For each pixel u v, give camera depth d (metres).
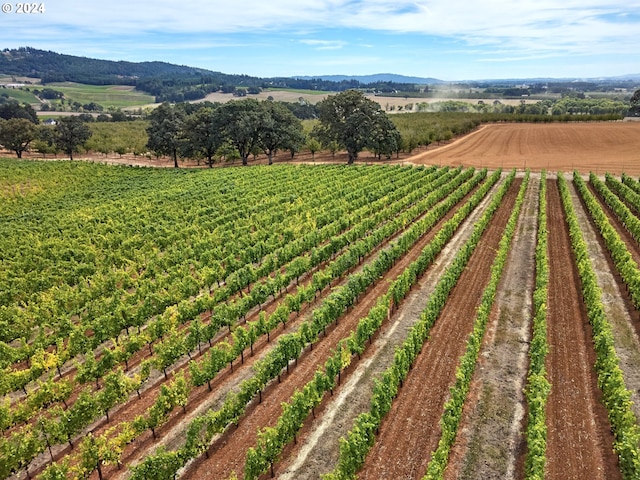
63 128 113.19
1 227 51.19
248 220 48.44
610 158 85.25
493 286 28.84
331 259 38.97
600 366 20.69
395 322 27.48
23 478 17.92
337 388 21.70
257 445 17.52
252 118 89.56
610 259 35.88
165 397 19.19
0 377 21.77
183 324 29.67
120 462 18.22
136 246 42.66
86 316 28.94
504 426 18.75
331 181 68.75
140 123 186.50
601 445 17.42
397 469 16.77
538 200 55.56
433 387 21.30
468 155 96.50
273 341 26.50
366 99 89.19
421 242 41.41
